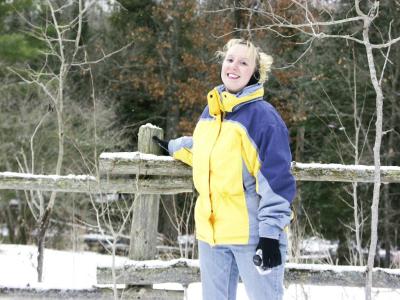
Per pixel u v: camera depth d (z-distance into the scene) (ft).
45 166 43.39
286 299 14.01
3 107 46.47
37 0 38.70
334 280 12.72
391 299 13.79
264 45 44.06
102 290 12.76
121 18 61.87
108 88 60.39
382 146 40.75
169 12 57.82
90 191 12.36
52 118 43.91
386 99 40.34
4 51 45.39
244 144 8.85
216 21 51.85
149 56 62.03
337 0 27.71
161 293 12.71
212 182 9.17
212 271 9.47
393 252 37.86
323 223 41.14
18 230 43.37
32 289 12.79
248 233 8.92
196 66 55.88
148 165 12.55
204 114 9.73
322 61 40.40
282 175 8.48
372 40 37.45
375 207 9.59
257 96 9.08
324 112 42.34
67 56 29.07
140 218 12.90
